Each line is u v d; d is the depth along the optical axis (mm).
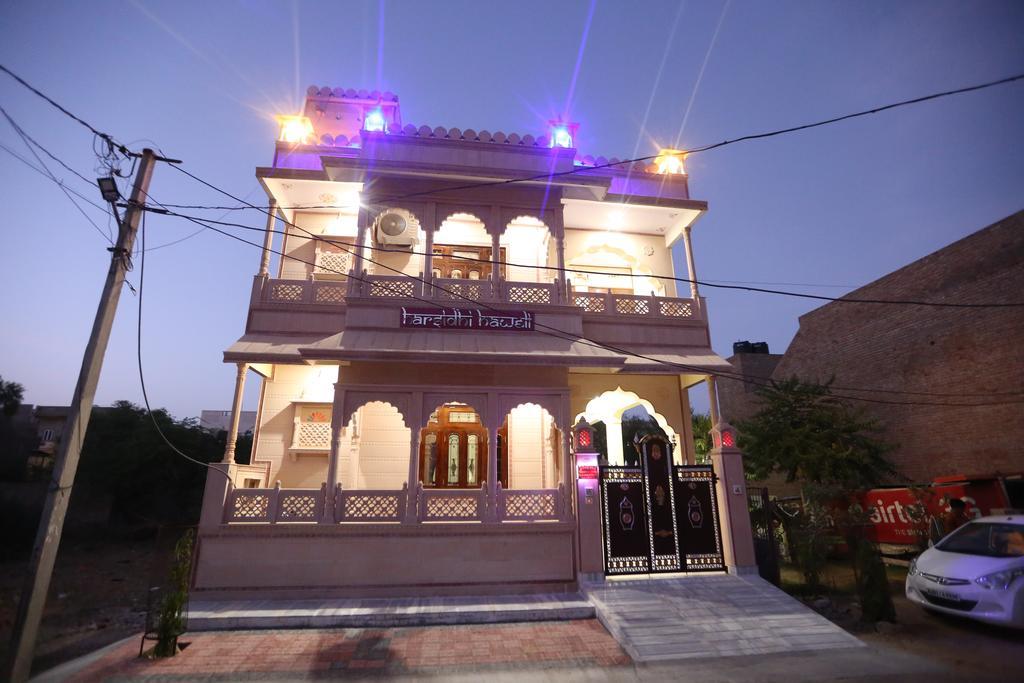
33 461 19000
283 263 12375
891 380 17172
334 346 9328
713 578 8734
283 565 8383
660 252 14117
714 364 11094
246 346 9805
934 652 6457
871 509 12633
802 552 9008
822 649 6637
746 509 9250
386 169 10719
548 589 8711
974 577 7082
